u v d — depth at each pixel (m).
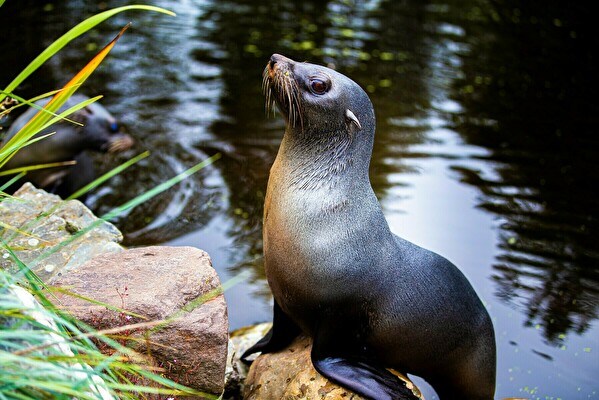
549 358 7.51
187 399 4.79
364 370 5.24
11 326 3.42
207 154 11.28
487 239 9.60
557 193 10.86
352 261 5.21
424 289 5.54
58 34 14.66
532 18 18.47
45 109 4.11
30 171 10.00
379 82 14.14
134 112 12.38
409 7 18.67
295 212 5.24
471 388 6.08
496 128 12.77
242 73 14.16
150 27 15.84
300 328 5.73
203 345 4.77
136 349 4.61
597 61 15.98
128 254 5.46
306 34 16.25
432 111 13.20
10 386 3.06
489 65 15.41
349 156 5.36
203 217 9.55
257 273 8.44
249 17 16.95
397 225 9.71
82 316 4.56
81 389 3.36
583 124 13.12
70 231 6.20
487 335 5.95
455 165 11.45
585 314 8.22
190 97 13.11
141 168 10.71
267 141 11.83
